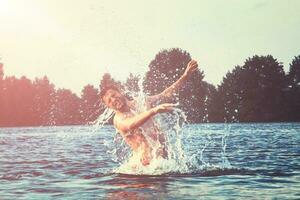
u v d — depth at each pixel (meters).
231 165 8.32
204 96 40.56
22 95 63.03
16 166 9.30
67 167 8.84
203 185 6.04
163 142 7.38
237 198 5.20
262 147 13.79
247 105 52.16
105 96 7.30
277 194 5.43
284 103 54.84
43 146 17.73
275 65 54.66
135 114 7.32
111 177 6.95
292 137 20.36
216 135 23.17
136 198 5.23
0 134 36.94
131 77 13.46
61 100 56.31
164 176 6.82
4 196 5.65
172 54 31.31
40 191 5.99
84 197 5.40
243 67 53.59
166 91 7.56
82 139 24.05
